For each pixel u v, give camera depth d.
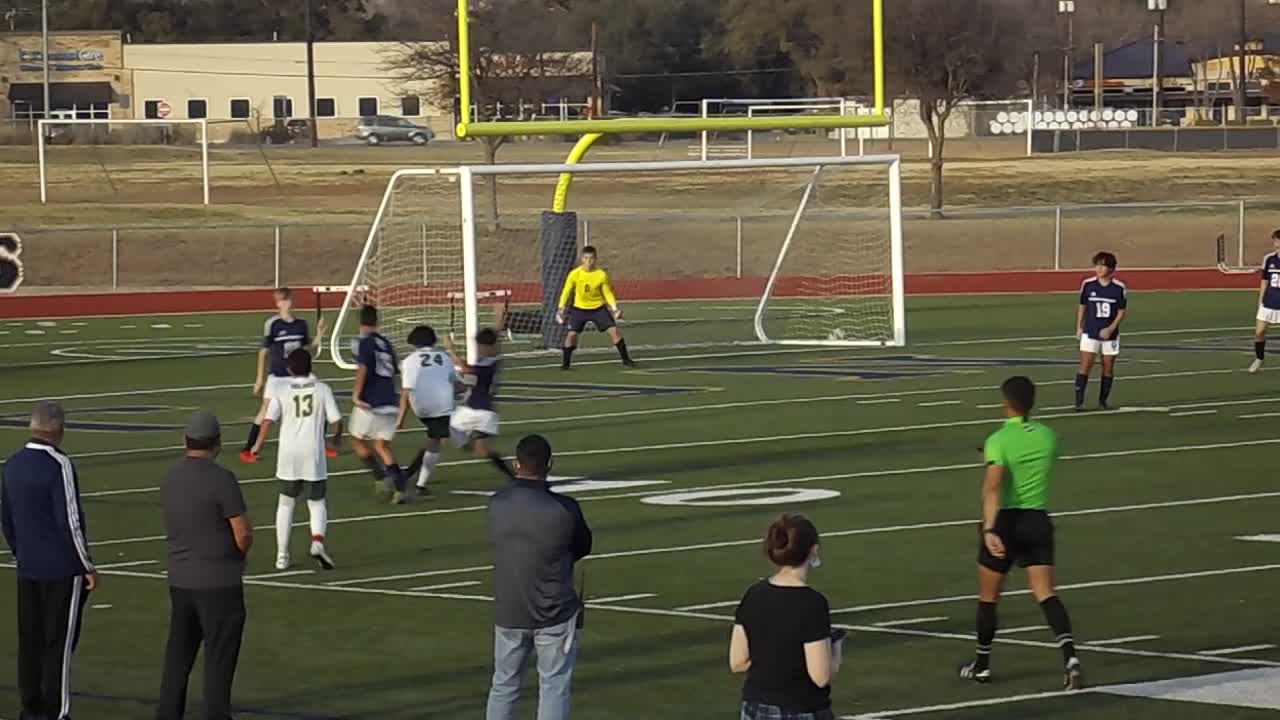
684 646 26.55
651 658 25.88
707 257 114.44
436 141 196.38
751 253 115.50
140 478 43.34
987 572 23.91
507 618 19.95
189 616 21.33
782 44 191.38
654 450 46.62
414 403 39.69
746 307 94.94
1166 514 36.81
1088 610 28.47
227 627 21.17
